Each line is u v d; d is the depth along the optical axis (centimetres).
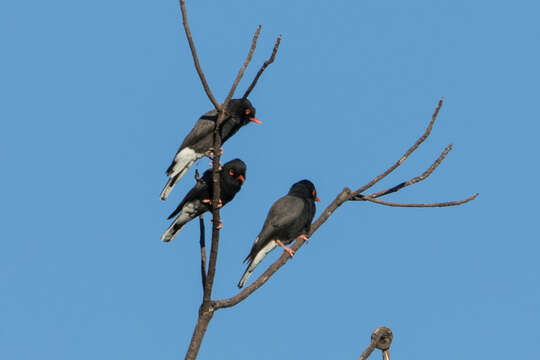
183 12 957
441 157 1322
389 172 1293
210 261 1029
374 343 770
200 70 971
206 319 1060
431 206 1312
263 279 1196
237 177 1333
